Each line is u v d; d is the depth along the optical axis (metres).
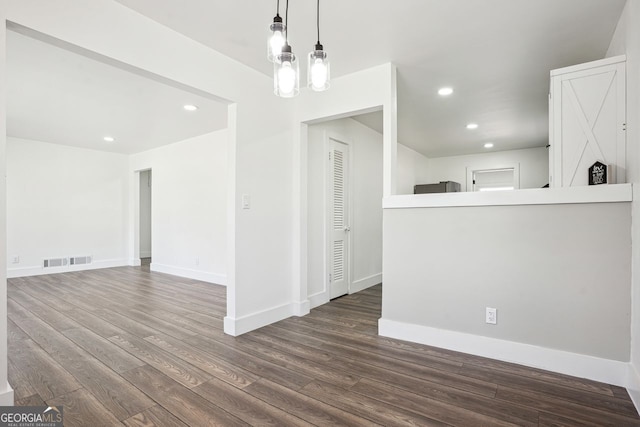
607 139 2.12
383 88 2.82
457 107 3.97
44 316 3.25
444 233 2.50
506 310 2.27
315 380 2.00
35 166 5.45
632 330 1.89
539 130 5.02
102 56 1.94
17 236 5.27
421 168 6.89
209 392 1.85
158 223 5.96
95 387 1.90
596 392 1.86
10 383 1.94
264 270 3.02
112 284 4.80
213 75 2.56
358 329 2.92
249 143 2.88
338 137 4.11
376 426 1.56
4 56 1.57
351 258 4.40
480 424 1.58
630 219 1.92
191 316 3.28
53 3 1.72
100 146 5.88
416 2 2.00
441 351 2.43
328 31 2.32
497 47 2.56
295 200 3.34
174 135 5.15
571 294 2.07
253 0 1.96
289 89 1.50
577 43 2.50
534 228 2.18
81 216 5.98
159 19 2.16
